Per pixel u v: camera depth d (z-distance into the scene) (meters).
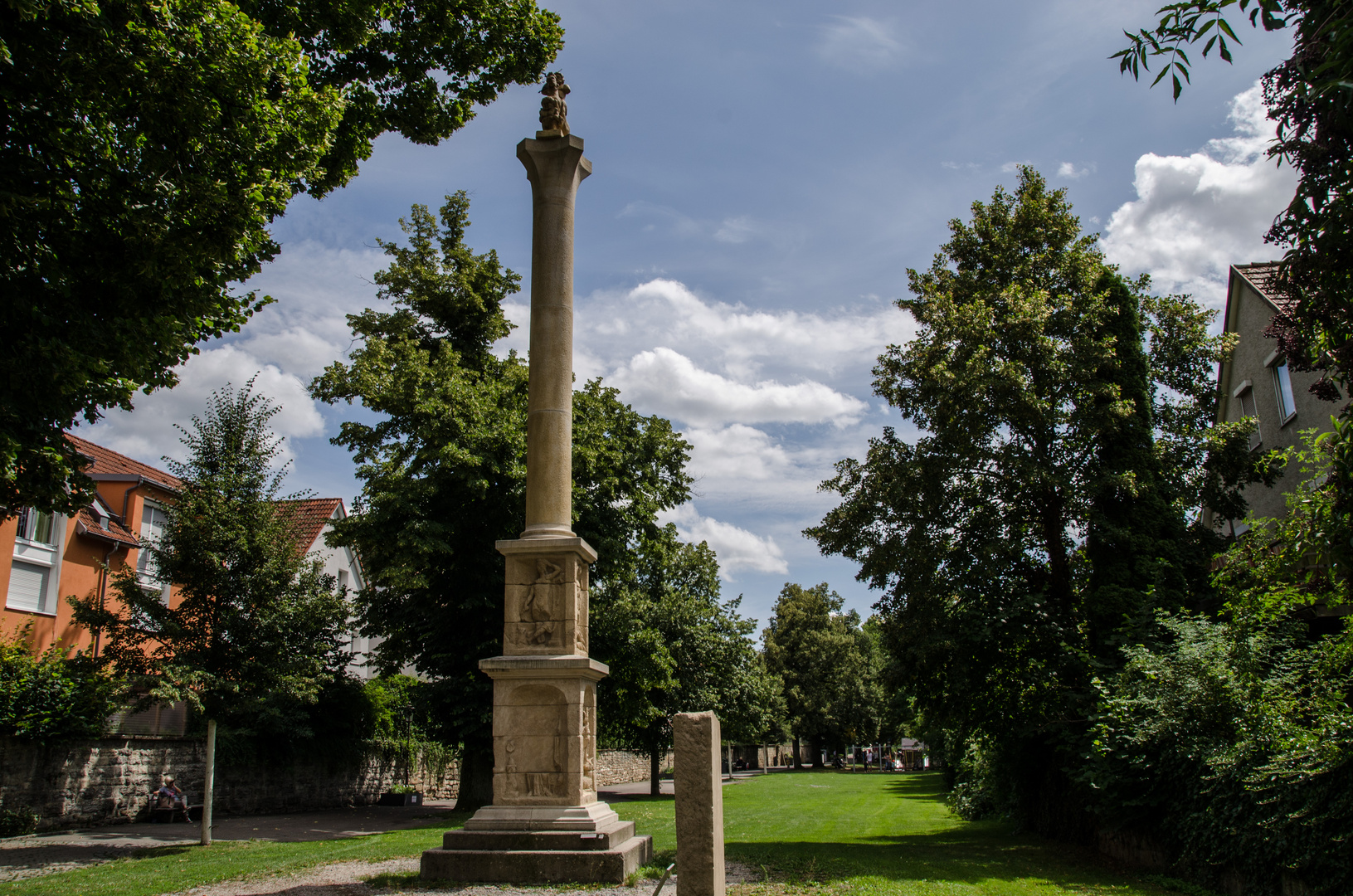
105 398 10.09
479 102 16.23
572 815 10.68
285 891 9.84
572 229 13.16
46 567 23.80
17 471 8.78
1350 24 6.22
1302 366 13.67
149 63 8.46
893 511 19.36
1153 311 20.62
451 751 34.38
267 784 24.53
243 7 11.16
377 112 14.74
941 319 19.73
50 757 18.36
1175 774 12.84
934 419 19.09
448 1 14.62
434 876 10.15
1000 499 19.45
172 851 14.87
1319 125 8.51
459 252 26.95
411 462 23.45
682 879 6.33
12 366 8.19
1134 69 6.10
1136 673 14.15
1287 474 21.36
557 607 11.61
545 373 12.48
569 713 11.13
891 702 56.28
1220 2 5.86
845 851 14.65
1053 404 18.67
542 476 12.19
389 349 24.94
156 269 8.96
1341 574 10.65
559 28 15.91
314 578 18.19
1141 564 16.94
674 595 37.28
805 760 103.19
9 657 18.12
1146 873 13.51
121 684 16.05
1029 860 14.89
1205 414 20.17
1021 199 21.16
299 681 16.86
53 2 7.94
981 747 21.64
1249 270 23.98
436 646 23.88
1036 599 17.12
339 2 12.54
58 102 8.63
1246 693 12.08
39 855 14.45
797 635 74.31
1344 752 9.67
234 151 9.29
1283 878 10.60
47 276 8.65
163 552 16.89
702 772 6.48
